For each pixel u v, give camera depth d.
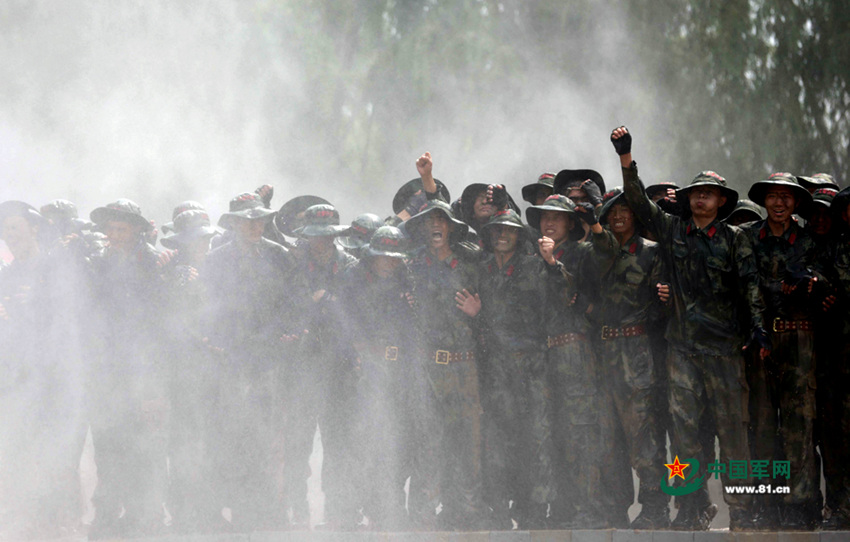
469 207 27.14
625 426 23.41
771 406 22.94
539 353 24.19
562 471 23.91
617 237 24.02
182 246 24.95
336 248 26.08
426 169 25.28
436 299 24.33
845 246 23.09
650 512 23.12
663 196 26.30
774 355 22.91
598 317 23.94
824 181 25.48
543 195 28.12
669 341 23.08
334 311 25.09
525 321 24.27
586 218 24.84
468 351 24.25
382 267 24.42
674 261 23.11
